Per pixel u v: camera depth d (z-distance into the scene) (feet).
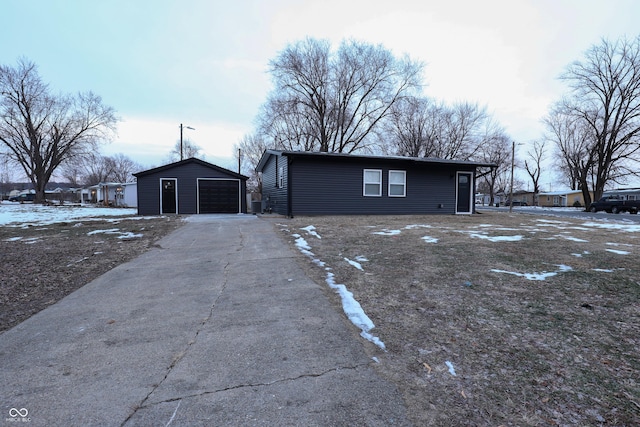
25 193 150.82
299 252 17.72
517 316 9.21
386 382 6.22
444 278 12.67
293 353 7.34
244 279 13.11
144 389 6.03
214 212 51.16
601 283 11.90
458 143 103.19
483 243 19.60
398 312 9.57
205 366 6.82
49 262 16.52
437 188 47.06
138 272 14.52
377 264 14.92
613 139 84.74
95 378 6.42
